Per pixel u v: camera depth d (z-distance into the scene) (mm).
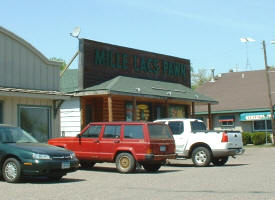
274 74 52031
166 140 16891
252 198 9805
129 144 16375
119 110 27312
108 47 26641
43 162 12688
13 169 12922
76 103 25625
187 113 33812
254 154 28359
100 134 17156
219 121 48188
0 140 13625
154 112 30297
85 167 18531
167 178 14266
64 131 25906
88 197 10148
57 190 11344
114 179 14117
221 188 11555
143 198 9969
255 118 45531
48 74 21781
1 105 19359
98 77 25766
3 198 10008
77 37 24953
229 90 51156
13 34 20047
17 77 20250
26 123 20281
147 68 29594
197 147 19922
